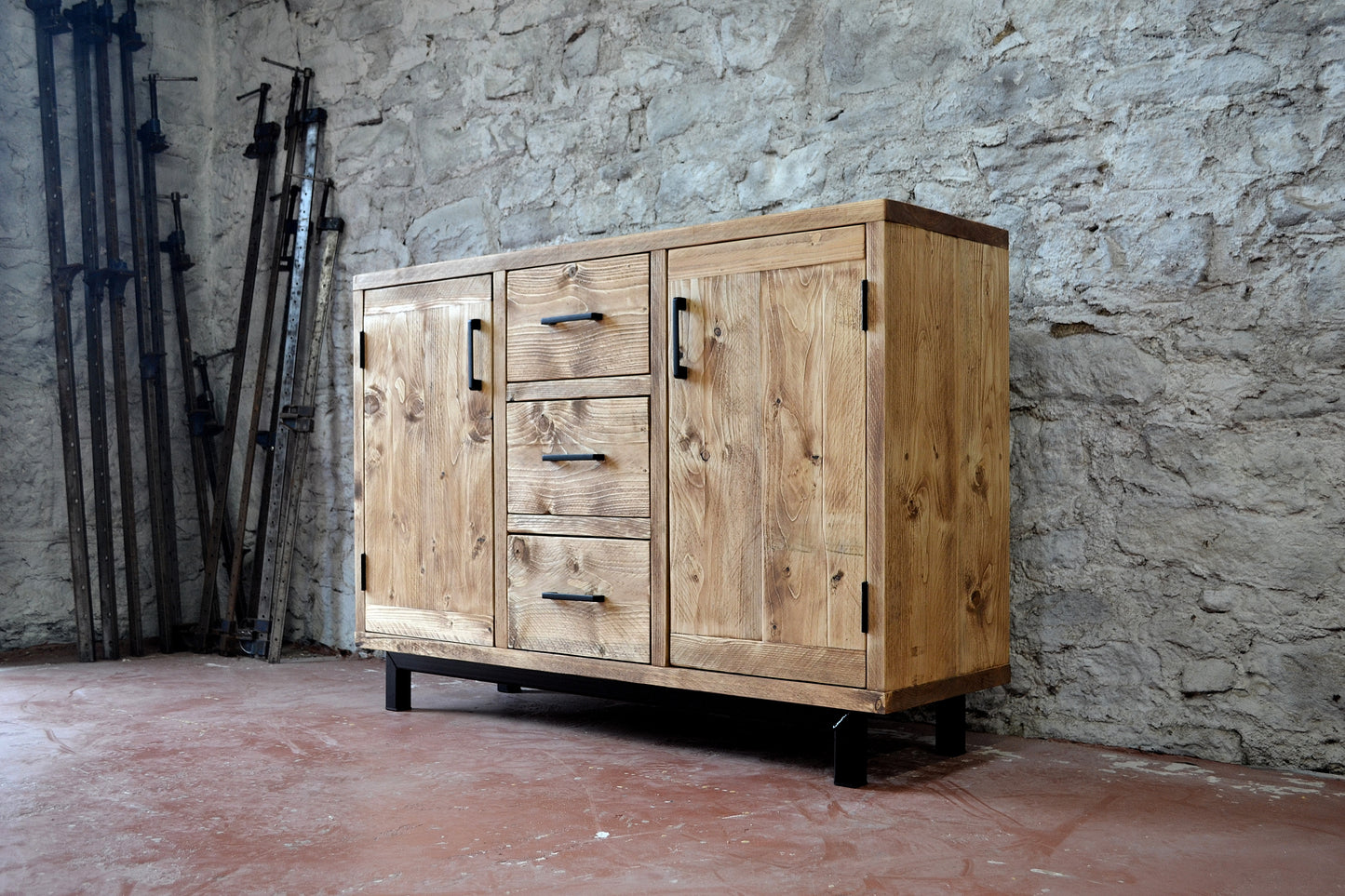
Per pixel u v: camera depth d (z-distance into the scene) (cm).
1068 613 255
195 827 194
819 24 294
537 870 170
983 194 268
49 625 411
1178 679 240
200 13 447
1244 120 233
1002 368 248
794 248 222
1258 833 188
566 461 259
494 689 329
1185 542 240
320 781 224
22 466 405
